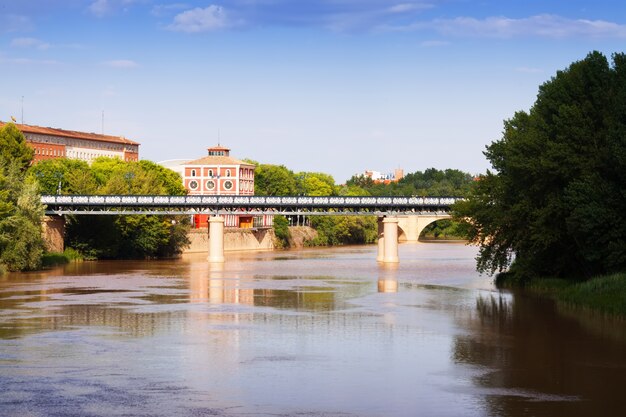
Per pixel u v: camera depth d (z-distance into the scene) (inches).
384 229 7701.8
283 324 3344.0
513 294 4291.3
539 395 2249.0
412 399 2217.0
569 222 3887.8
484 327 3228.3
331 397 2235.5
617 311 3437.5
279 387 2330.2
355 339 2997.0
